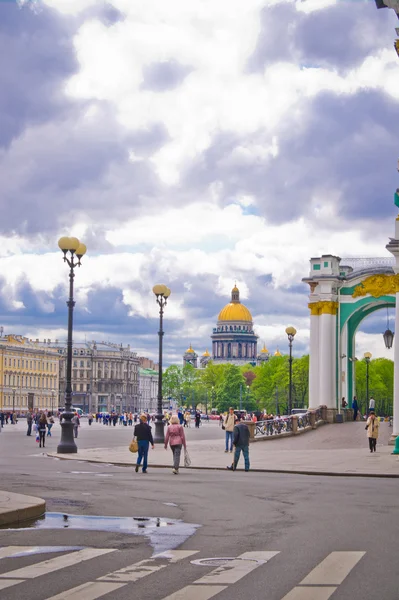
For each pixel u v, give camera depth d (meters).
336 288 71.50
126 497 24.81
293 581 12.74
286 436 63.28
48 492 26.00
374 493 26.75
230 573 13.39
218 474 36.12
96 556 14.87
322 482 31.48
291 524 19.09
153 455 49.28
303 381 191.88
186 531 17.94
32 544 16.11
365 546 15.92
